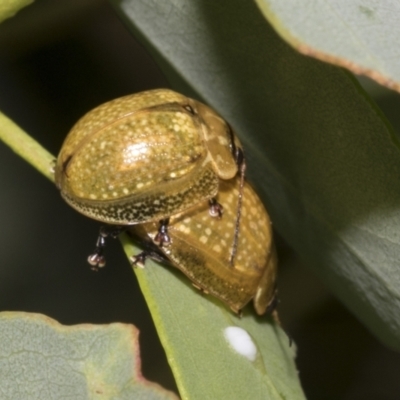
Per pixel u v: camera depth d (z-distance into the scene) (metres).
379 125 0.11
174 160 0.12
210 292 0.12
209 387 0.11
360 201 0.12
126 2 0.12
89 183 0.12
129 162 0.12
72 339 0.11
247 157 0.12
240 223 0.12
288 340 0.12
